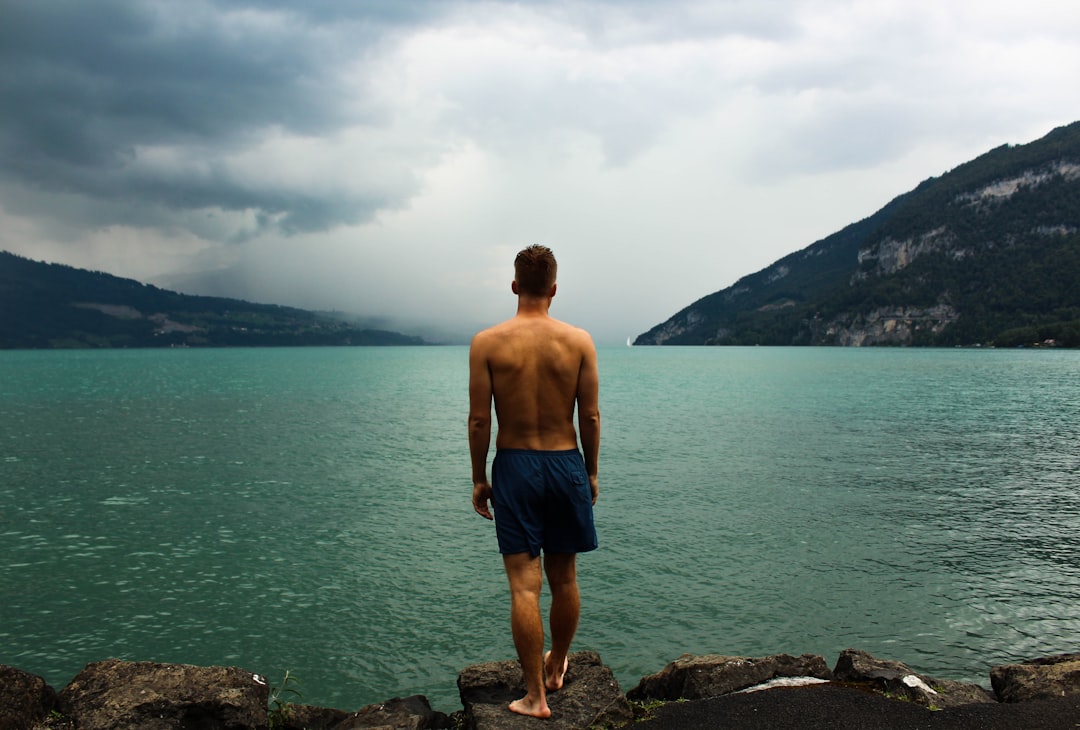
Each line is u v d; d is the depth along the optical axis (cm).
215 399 5909
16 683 442
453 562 1312
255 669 895
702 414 4353
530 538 422
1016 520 1603
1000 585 1160
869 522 1586
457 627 1017
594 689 469
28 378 9538
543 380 422
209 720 478
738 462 2458
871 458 2564
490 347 425
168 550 1409
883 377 8825
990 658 898
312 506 1808
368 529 1561
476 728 426
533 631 423
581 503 429
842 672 553
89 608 1098
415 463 2522
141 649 954
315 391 6994
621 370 12156
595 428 433
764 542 1415
